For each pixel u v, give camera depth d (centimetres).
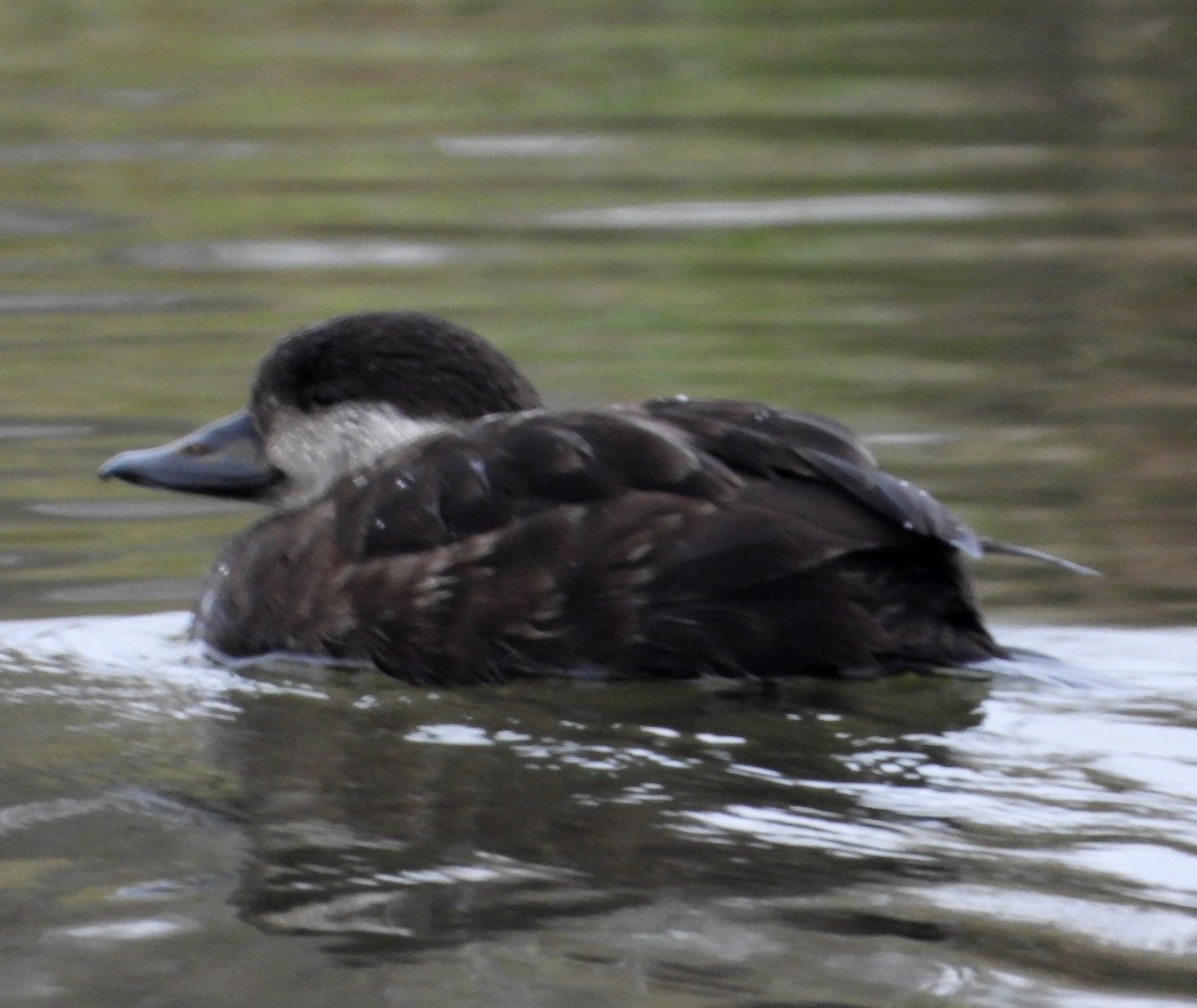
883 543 897
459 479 955
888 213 2042
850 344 1584
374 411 1069
